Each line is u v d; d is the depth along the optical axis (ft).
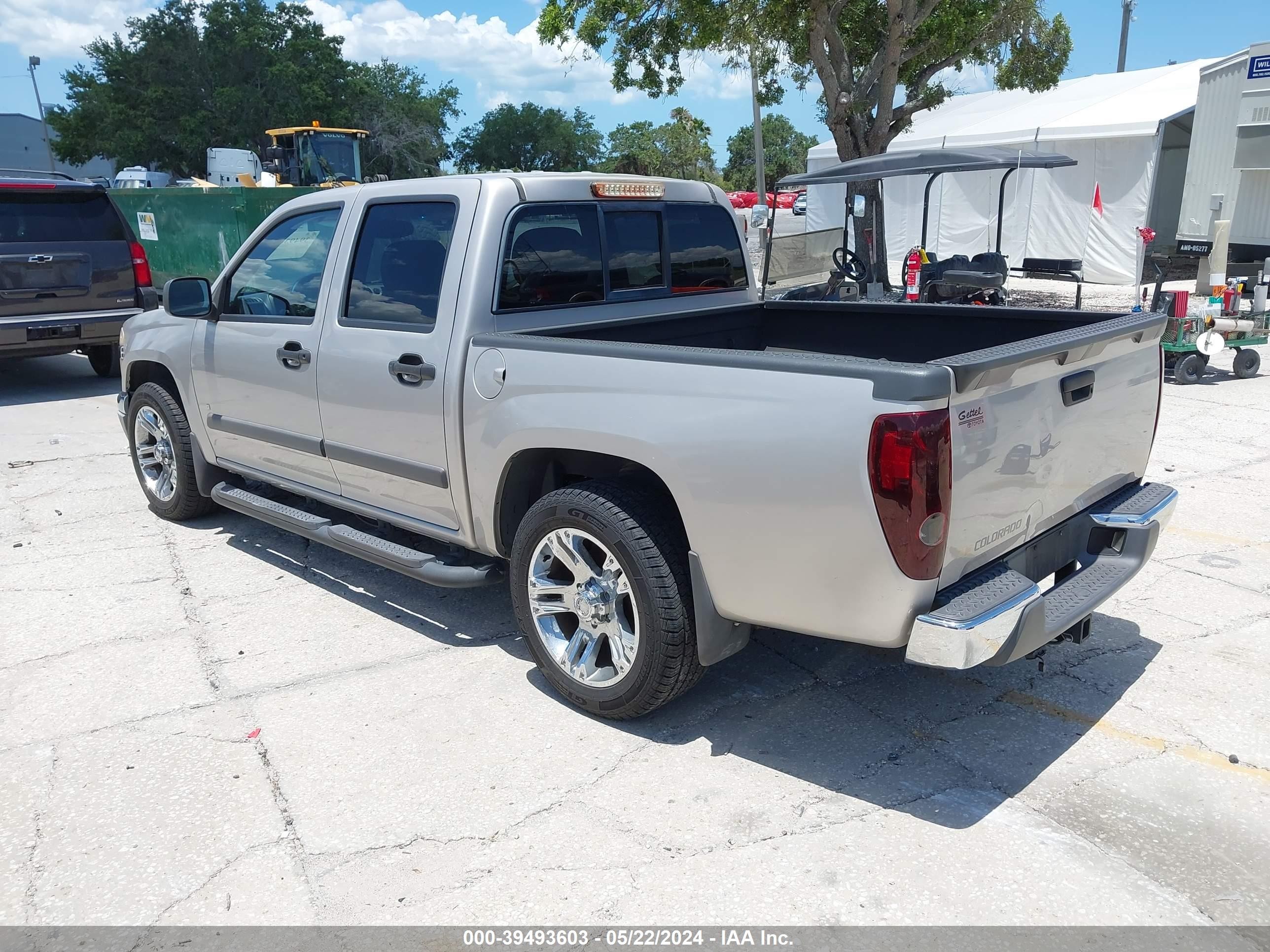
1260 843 9.80
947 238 73.92
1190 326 32.19
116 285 32.35
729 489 10.21
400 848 9.87
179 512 19.74
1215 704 12.48
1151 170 60.44
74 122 188.14
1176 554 17.54
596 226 14.43
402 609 15.80
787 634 14.78
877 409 9.16
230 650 14.33
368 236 14.30
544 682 13.29
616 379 11.09
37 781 11.10
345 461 14.89
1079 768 11.13
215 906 9.10
